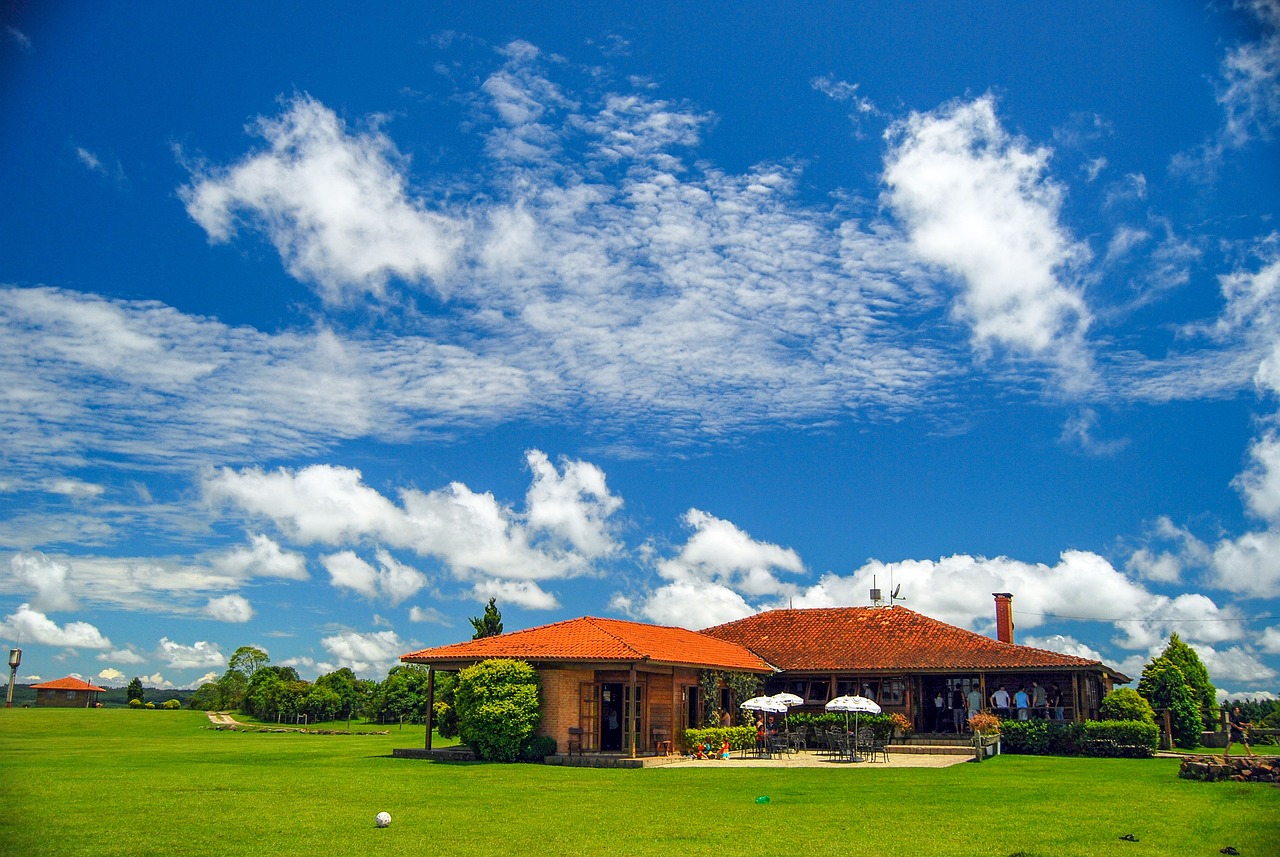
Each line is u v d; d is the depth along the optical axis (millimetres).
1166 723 40312
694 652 37938
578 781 25328
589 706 33531
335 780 25219
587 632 35312
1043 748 35625
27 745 42344
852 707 32750
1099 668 37250
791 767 29969
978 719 33750
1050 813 18891
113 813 18547
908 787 23688
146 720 77062
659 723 34250
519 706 31672
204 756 34562
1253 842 15648
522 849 15109
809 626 46875
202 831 16516
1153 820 17953
